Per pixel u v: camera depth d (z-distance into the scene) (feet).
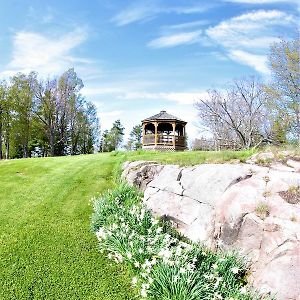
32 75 132.98
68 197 34.37
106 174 40.88
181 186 28.55
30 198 34.14
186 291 17.58
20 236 26.40
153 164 35.04
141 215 24.89
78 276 21.90
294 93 78.28
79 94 143.95
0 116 127.65
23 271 22.20
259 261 20.20
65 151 152.97
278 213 21.17
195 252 21.30
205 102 95.40
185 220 26.11
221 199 24.34
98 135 165.58
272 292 17.84
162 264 19.51
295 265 18.12
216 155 33.65
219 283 18.66
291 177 23.63
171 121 89.56
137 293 20.43
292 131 79.51
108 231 24.14
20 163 49.34
